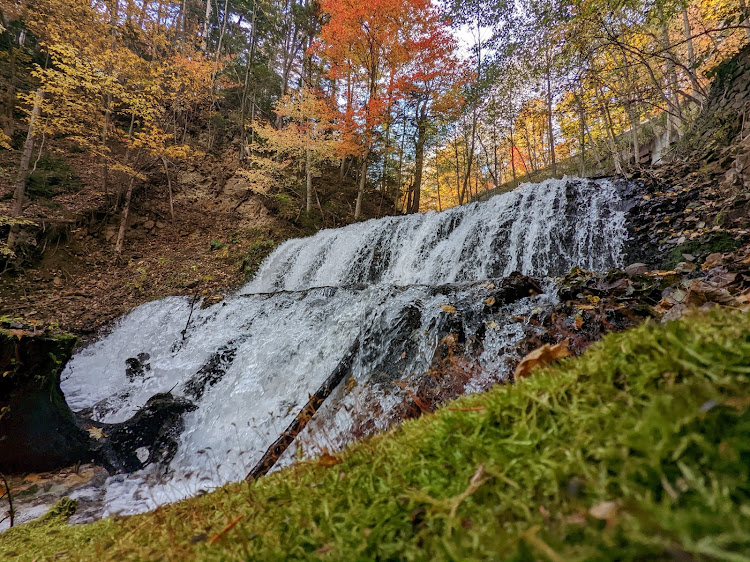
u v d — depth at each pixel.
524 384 0.71
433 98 14.94
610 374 0.59
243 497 0.89
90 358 6.69
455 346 3.08
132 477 3.18
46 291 9.15
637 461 0.41
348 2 11.97
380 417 2.68
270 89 22.89
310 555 0.54
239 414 3.83
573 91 7.84
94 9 11.85
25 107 14.15
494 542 0.40
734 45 7.91
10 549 1.33
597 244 5.11
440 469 0.62
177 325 7.03
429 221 8.01
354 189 18.70
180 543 0.72
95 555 0.87
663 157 8.11
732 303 1.87
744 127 5.41
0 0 10.48
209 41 26.22
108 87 10.88
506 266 6.03
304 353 4.23
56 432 3.34
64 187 12.58
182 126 18.95
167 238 12.57
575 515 0.39
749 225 3.70
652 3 6.23
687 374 0.51
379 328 3.69
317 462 0.94
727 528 0.29
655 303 2.64
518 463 0.53
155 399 3.98
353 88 17.84
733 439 0.37
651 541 0.30
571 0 6.92
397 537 0.52
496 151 21.16
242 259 11.13
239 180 16.20
